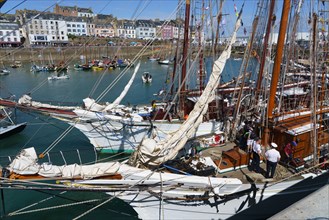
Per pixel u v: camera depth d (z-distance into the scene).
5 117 26.36
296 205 5.30
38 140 24.12
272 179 10.98
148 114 21.20
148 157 10.21
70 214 13.66
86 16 156.88
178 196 10.45
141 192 10.43
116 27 144.12
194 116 10.16
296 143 11.94
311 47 12.73
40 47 93.50
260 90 16.39
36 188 9.45
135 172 10.12
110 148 20.31
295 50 26.12
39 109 19.20
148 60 102.69
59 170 9.85
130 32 151.38
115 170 10.12
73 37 127.88
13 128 25.14
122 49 108.00
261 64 16.66
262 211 11.58
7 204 14.41
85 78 66.19
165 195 10.48
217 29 21.42
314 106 12.02
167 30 96.44
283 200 11.59
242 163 12.04
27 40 110.50
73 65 88.00
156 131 15.88
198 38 21.72
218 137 15.25
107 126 19.45
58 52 97.44
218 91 20.77
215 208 10.90
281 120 13.11
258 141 11.91
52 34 123.50
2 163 18.86
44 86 55.41
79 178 9.82
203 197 10.37
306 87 22.56
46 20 121.44
